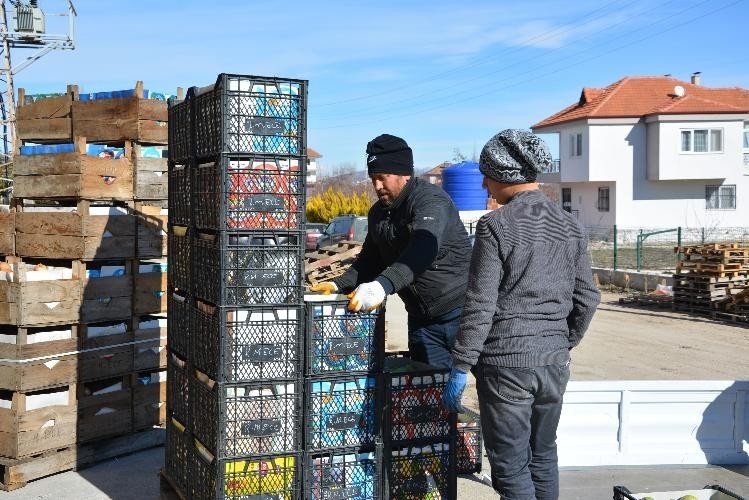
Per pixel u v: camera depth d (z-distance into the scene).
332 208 41.00
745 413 6.13
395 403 4.09
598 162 37.53
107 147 6.32
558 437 5.96
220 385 3.77
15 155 6.05
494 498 5.14
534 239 3.58
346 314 3.93
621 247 32.16
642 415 6.03
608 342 12.73
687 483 5.59
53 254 5.81
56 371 5.55
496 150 3.72
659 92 39.22
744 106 39.59
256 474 3.84
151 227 6.12
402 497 4.13
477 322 3.53
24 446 5.36
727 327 14.41
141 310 6.10
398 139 4.41
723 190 37.72
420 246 4.07
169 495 4.85
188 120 4.43
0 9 22.58
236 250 3.80
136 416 6.14
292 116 3.88
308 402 3.88
